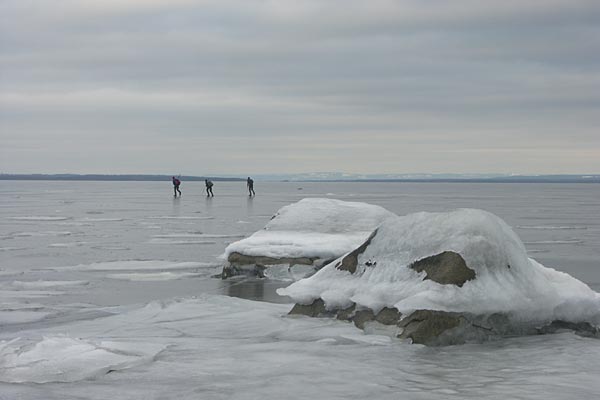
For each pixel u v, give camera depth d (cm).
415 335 809
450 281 851
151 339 853
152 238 2614
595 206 6038
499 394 596
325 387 622
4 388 620
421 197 8475
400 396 593
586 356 748
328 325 908
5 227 3194
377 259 964
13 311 1144
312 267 1547
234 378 654
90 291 1380
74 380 649
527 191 14012
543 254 2105
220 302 1139
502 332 853
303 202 1847
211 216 4031
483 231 901
